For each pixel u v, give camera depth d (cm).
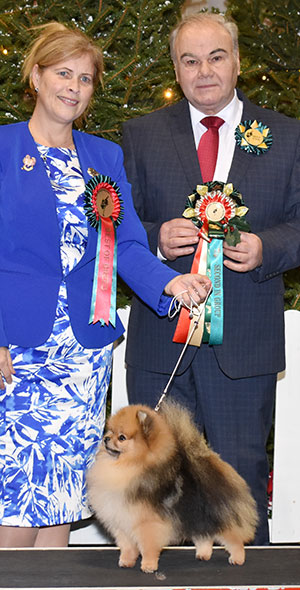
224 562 238
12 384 285
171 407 240
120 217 297
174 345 324
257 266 310
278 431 398
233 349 319
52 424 289
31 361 284
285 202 326
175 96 414
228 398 322
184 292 275
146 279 289
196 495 225
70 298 286
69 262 285
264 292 323
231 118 332
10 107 392
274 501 400
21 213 277
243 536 236
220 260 310
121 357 394
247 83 440
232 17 428
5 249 281
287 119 334
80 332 289
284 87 423
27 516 286
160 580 223
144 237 304
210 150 327
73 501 296
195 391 333
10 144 286
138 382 335
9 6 400
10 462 287
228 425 322
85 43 284
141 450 221
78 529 393
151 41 412
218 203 307
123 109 397
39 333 280
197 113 335
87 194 285
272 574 230
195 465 229
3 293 279
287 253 316
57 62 279
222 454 321
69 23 393
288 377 395
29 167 281
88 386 297
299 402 396
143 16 393
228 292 320
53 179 286
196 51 321
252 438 324
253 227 319
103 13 396
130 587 218
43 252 280
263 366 321
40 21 399
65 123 288
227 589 221
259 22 427
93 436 303
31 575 227
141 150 335
